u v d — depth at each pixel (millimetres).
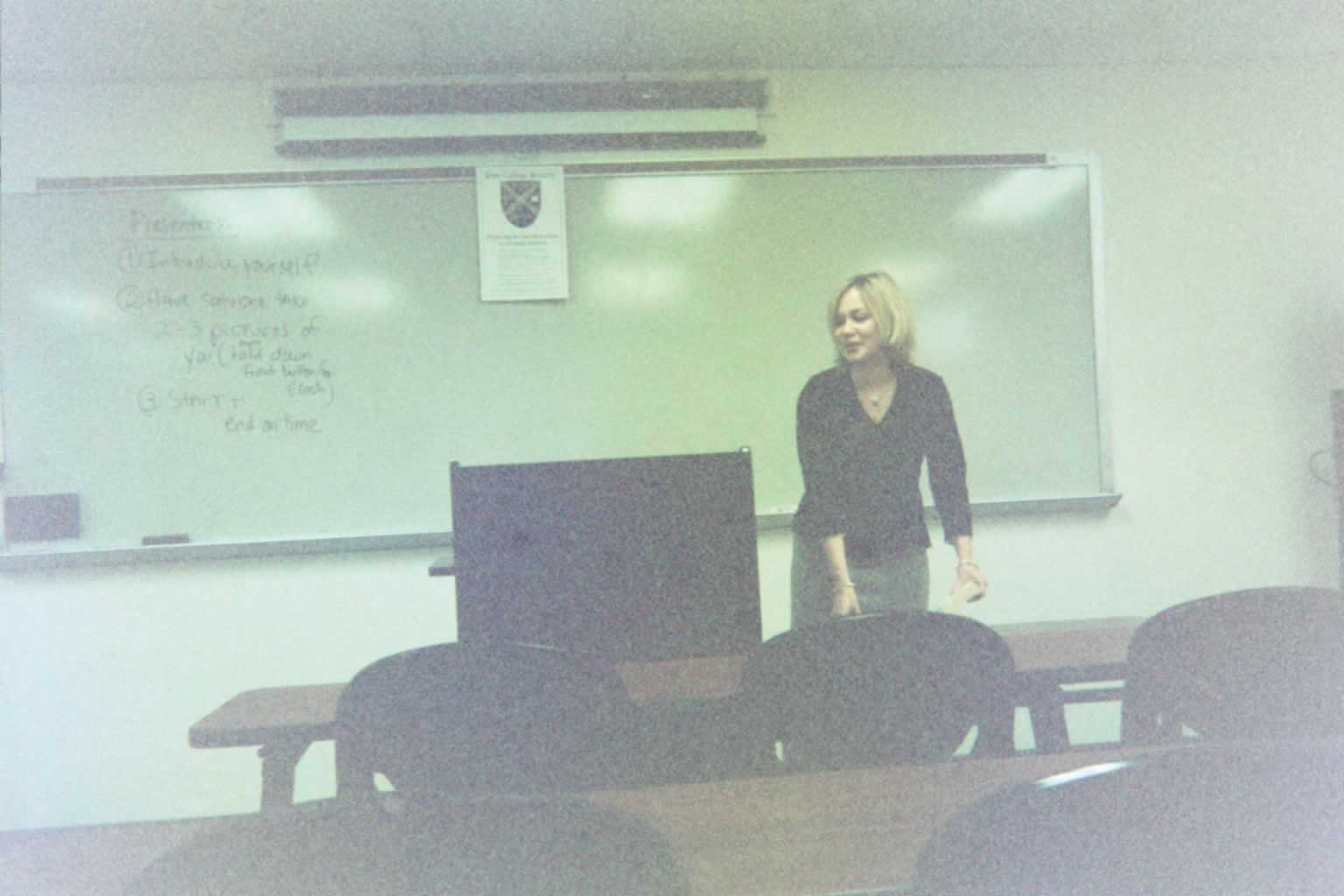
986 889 737
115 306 3055
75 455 3043
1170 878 708
